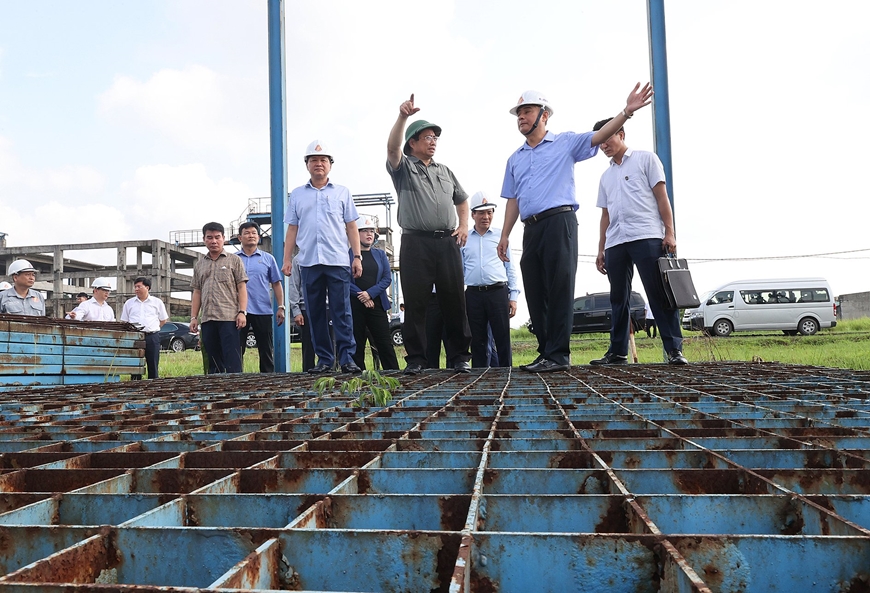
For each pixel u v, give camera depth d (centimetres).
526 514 115
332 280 576
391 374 531
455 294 533
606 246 587
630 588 89
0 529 102
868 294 3612
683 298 527
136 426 260
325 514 117
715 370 502
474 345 726
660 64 767
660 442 188
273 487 149
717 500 113
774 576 88
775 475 139
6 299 783
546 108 489
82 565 92
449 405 299
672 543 90
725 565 89
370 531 94
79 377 647
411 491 147
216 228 688
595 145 468
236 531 96
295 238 598
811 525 107
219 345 714
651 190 556
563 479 142
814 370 489
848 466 154
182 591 75
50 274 3725
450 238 529
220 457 177
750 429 206
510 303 771
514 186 529
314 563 94
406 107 459
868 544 87
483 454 167
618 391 344
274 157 874
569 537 91
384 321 748
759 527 112
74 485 153
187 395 394
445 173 536
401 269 524
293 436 224
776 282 2453
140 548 98
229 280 693
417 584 92
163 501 123
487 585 91
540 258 499
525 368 507
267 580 90
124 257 3559
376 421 249
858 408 262
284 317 817
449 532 93
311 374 593
